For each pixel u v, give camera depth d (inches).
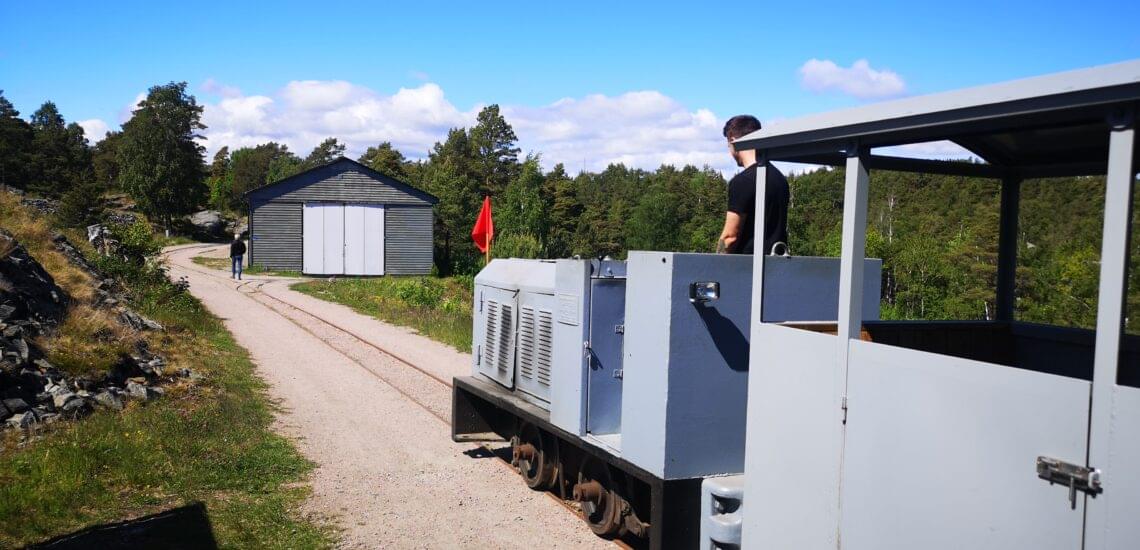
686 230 2687.0
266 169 5088.6
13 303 370.6
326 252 1510.8
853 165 129.2
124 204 2972.4
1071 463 94.3
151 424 316.2
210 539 216.8
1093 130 142.9
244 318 771.4
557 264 229.9
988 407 104.7
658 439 173.6
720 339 175.2
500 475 288.0
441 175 2361.0
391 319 794.2
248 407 379.6
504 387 281.7
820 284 185.2
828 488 132.5
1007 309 188.7
